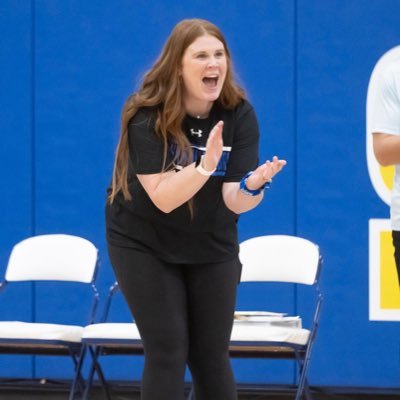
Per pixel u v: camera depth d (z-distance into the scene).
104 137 14.70
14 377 14.80
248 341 10.73
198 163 7.84
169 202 7.46
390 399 14.01
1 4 14.76
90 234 14.69
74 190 14.71
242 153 7.99
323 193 14.45
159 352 8.02
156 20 14.60
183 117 7.81
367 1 14.41
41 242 12.70
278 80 14.49
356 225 14.39
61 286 14.70
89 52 14.70
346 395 14.17
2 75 14.77
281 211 14.46
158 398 7.95
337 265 14.39
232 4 14.52
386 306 14.33
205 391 8.34
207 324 8.19
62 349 11.79
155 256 8.02
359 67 14.41
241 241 14.48
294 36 14.47
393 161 8.23
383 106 8.34
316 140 14.45
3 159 14.78
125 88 14.65
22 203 14.76
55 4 14.70
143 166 7.69
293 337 10.77
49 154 14.74
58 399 13.87
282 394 14.12
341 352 14.38
